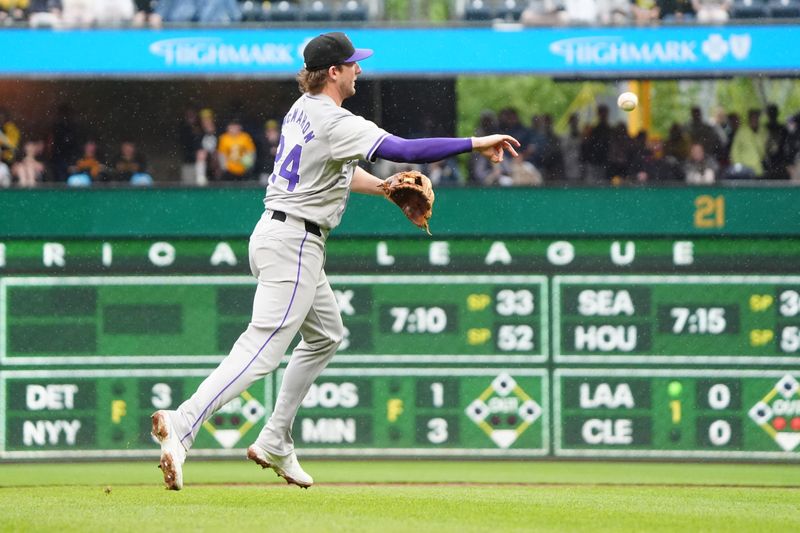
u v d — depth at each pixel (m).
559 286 33.97
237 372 19.41
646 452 33.84
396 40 34.75
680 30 34.75
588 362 33.91
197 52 34.88
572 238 33.91
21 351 33.88
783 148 37.12
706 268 33.84
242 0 36.91
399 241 33.94
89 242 33.97
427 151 18.81
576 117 37.31
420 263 33.94
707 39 34.78
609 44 34.84
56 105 37.03
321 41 19.91
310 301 20.00
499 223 33.78
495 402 34.03
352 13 36.72
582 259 33.94
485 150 18.91
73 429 33.91
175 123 37.22
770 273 33.78
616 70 34.91
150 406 34.03
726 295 33.81
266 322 19.64
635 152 37.34
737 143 37.22
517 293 33.97
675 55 34.81
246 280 34.03
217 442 33.97
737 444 33.81
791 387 33.78
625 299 33.91
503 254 33.97
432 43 34.69
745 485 29.33
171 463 18.66
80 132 37.12
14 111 36.91
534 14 36.50
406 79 36.97
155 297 34.03
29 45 34.78
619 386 33.94
